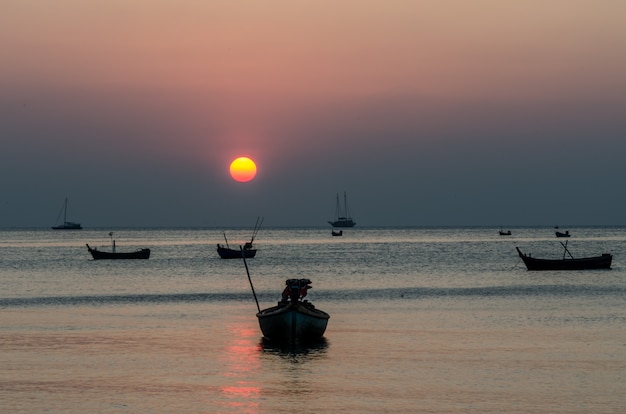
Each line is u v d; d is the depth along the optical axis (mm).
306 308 57875
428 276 130375
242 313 78250
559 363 50500
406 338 60719
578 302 86812
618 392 43094
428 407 40500
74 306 85312
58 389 44344
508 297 93438
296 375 47719
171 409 40469
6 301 91375
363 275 133750
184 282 119250
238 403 41562
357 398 42375
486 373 47812
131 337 61938
